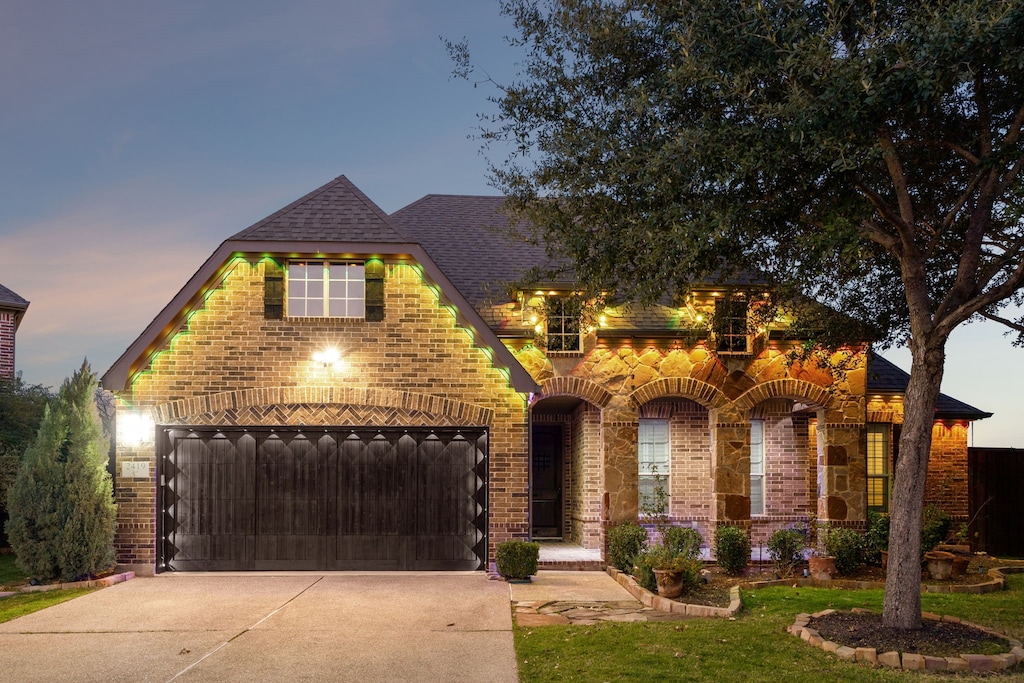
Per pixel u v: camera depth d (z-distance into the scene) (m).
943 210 14.68
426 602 13.89
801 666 9.72
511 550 16.06
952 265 15.47
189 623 12.27
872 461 22.16
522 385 16.98
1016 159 11.56
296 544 17.02
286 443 17.14
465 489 17.22
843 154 10.42
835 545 16.92
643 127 12.84
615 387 18.89
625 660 9.93
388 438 17.22
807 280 14.05
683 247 11.59
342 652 10.60
